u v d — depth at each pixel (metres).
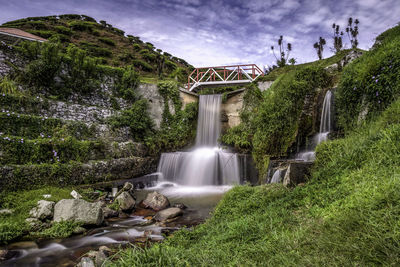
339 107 7.53
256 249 2.52
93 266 3.61
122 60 29.55
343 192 3.07
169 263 2.47
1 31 15.29
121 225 5.83
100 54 28.97
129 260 2.63
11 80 9.60
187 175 11.77
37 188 7.24
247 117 12.23
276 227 2.96
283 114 9.37
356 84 6.67
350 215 2.34
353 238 2.02
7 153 7.27
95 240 4.92
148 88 14.59
